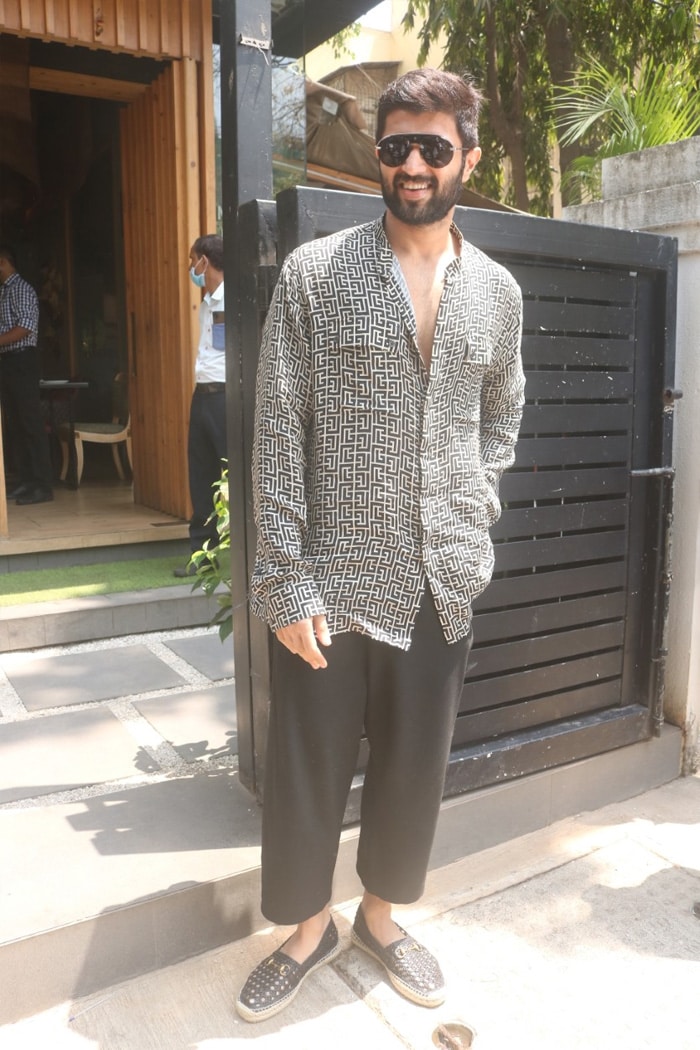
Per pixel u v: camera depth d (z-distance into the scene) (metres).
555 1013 1.87
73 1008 1.83
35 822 2.21
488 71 8.71
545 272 2.33
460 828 2.38
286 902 1.77
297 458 1.57
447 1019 1.84
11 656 3.68
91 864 2.03
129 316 5.70
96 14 4.41
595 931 2.13
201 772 2.58
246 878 2.03
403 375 1.54
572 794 2.63
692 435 2.74
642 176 2.85
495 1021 1.84
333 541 1.60
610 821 2.64
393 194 1.50
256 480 1.58
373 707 1.71
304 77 5.33
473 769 2.38
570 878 2.34
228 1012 1.84
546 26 8.08
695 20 7.82
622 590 2.68
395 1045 1.77
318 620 1.56
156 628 4.04
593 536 2.57
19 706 3.11
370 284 1.52
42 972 1.81
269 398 1.55
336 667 1.64
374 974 1.96
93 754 2.71
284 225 1.93
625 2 8.04
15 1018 1.80
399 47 13.82
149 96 5.14
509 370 1.75
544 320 2.35
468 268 1.61
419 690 1.68
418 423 1.57
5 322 5.60
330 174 6.42
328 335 1.52
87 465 7.98
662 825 2.62
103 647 3.81
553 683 2.57
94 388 8.51
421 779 1.74
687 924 2.16
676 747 2.88
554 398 2.41
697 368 2.70
